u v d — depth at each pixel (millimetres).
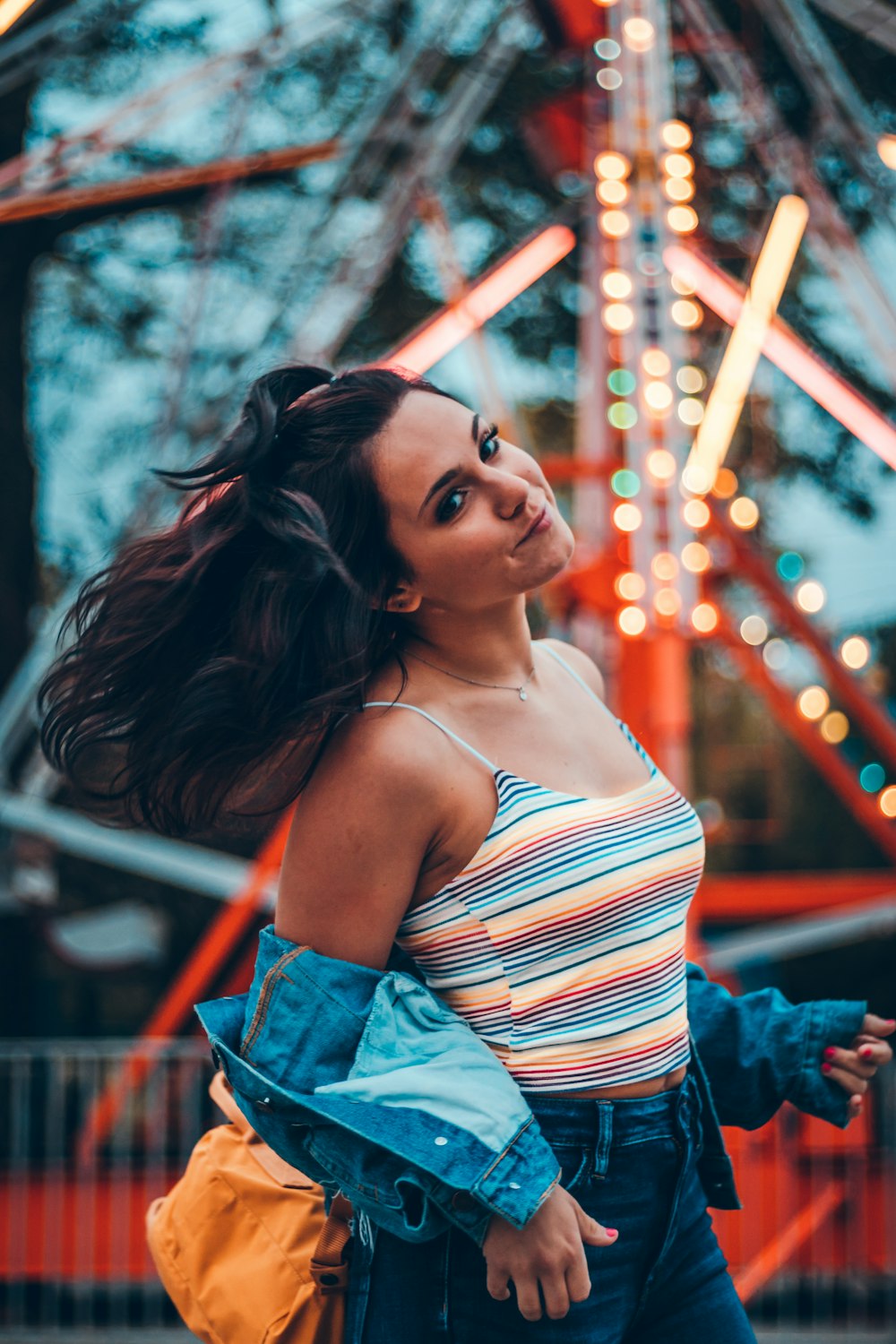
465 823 1296
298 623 1308
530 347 10688
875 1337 4672
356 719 1322
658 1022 1350
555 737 1403
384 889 1278
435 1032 1257
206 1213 1472
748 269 8391
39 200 5797
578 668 1604
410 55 6941
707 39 6242
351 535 1330
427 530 1317
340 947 1278
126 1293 5031
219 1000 1334
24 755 7223
